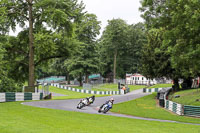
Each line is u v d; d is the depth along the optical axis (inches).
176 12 670.5
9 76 1219.9
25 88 1044.5
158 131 421.7
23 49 1205.7
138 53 2935.5
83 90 2043.6
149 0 803.4
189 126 514.3
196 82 1488.7
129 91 2011.6
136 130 420.5
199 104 810.8
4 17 964.0
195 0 573.0
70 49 1172.5
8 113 574.9
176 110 766.5
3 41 1094.4
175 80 1362.0
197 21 593.3
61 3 1048.2
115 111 765.9
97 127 432.1
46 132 355.6
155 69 1213.7
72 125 437.7
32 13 1096.2
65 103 914.7
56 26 1058.7
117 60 3093.0
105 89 2197.3
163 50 1174.3
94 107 837.2
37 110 660.7
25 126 397.1
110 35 2871.6
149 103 1042.7
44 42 973.2
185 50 711.1
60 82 3634.4
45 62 1290.6
